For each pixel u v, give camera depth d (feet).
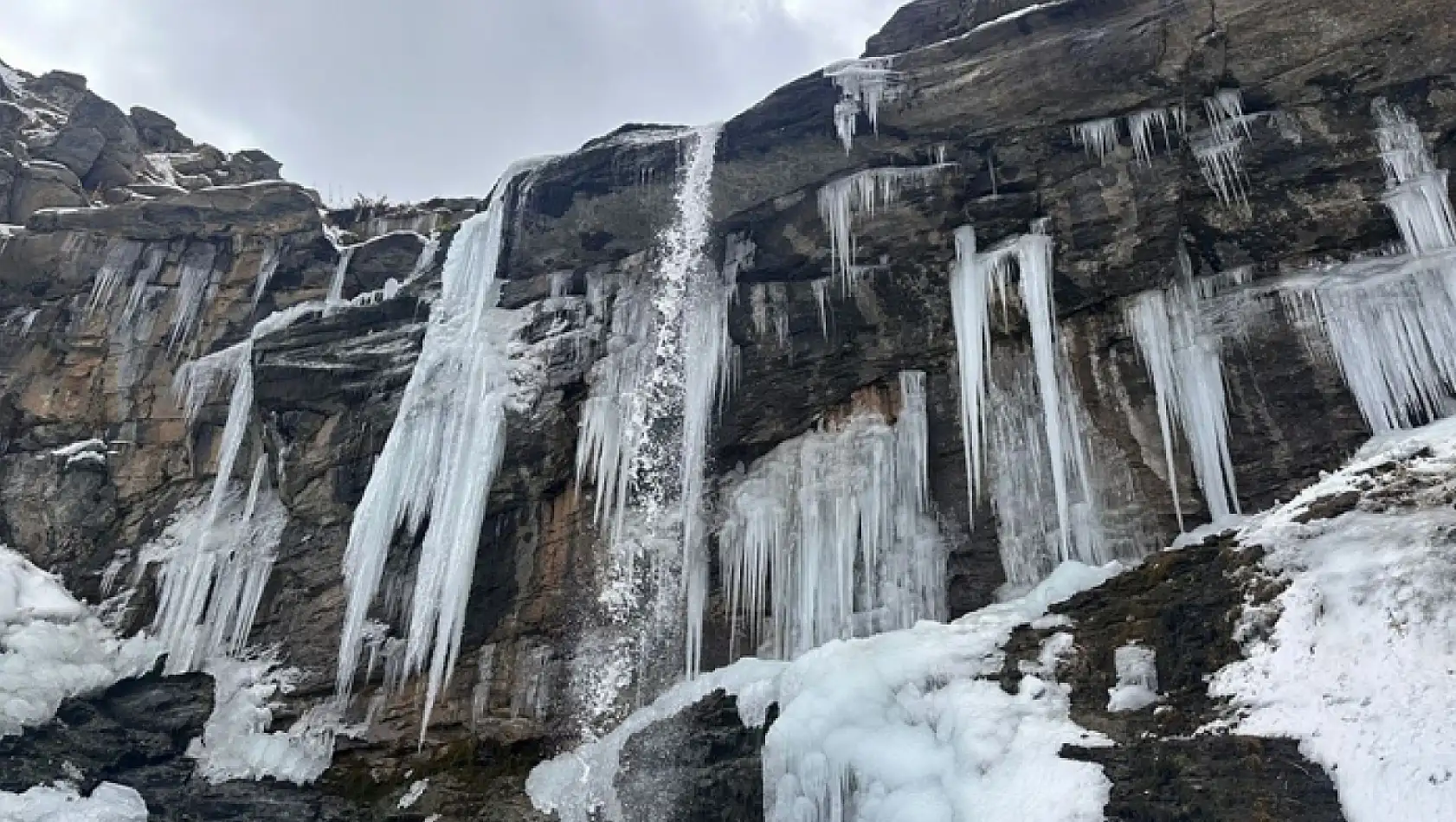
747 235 47.19
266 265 62.08
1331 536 27.25
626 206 48.70
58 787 47.16
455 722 46.88
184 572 54.80
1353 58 37.93
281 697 50.62
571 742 43.93
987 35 42.52
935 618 40.50
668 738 38.52
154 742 49.93
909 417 43.91
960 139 43.01
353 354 55.01
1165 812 23.95
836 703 31.27
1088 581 34.09
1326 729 23.30
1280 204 39.40
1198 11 38.65
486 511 49.21
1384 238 38.65
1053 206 42.16
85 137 72.02
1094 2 41.06
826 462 44.37
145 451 58.90
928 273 44.27
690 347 47.19
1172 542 37.96
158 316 61.52
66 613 53.52
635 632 44.88
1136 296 41.39
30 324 61.00
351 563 50.98
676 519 45.52
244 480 56.90
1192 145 40.24
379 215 67.77
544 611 47.01
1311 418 37.29
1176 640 28.02
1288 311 38.45
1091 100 40.88
